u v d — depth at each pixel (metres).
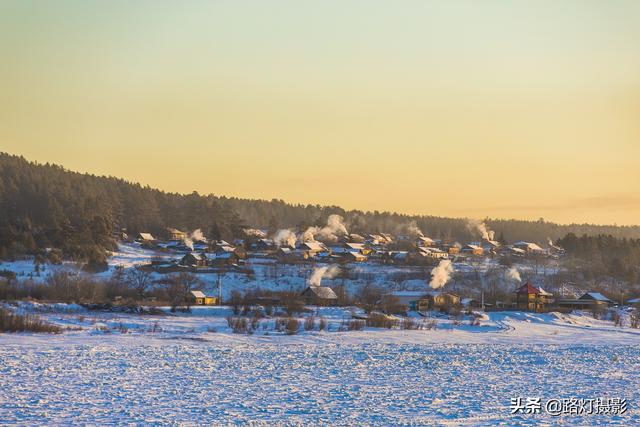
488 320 112.75
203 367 54.84
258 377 51.16
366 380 51.22
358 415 39.22
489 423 38.34
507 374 56.09
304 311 108.00
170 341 69.88
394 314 111.69
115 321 86.94
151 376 50.06
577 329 103.94
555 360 65.62
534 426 38.06
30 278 122.50
